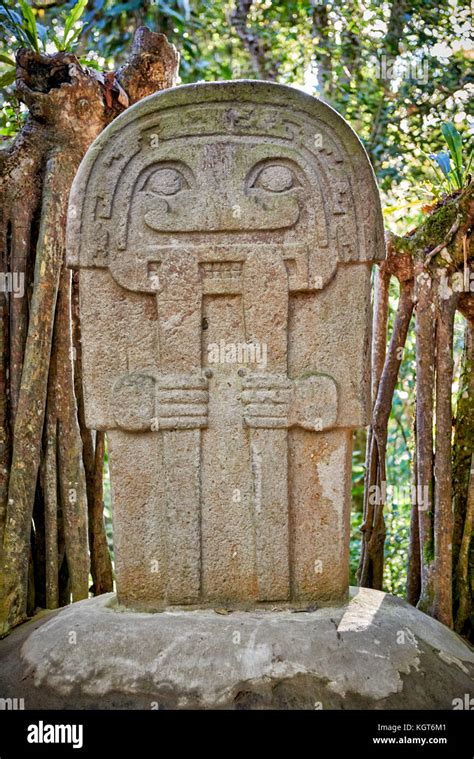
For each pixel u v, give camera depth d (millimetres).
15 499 4102
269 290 3652
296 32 7320
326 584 3711
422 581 4105
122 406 3666
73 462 4293
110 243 3670
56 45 4777
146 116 3668
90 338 3703
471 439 4203
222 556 3705
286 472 3678
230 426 3693
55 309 4246
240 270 3668
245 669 3201
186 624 3410
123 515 3725
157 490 3721
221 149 3660
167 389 3668
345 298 3666
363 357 3670
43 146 4285
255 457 3672
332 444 3709
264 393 3650
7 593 4035
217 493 3699
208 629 3361
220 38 7867
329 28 7043
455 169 4441
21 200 4227
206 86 3645
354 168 3639
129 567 3721
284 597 3688
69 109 4309
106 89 4434
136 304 3701
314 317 3676
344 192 3637
